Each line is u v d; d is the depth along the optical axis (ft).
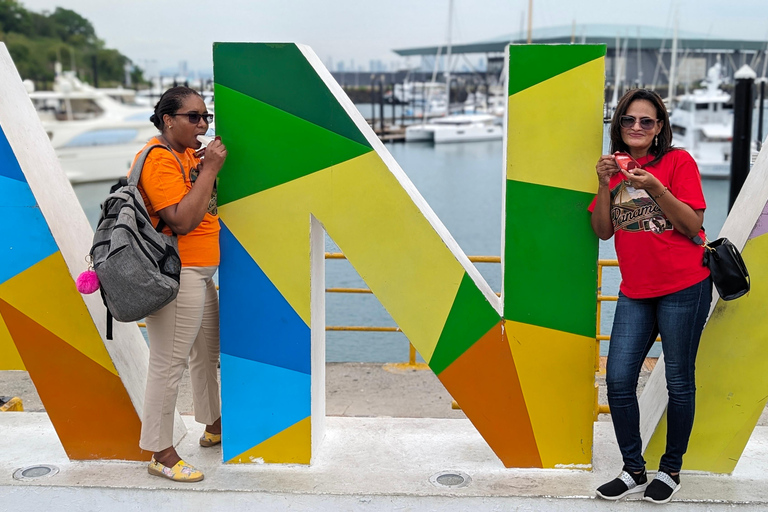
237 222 11.00
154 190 10.04
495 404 11.13
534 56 10.18
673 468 10.23
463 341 10.98
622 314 10.09
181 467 11.02
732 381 10.69
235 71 10.64
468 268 11.12
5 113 11.17
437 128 174.09
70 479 11.12
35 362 11.53
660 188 9.14
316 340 11.54
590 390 10.92
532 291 10.74
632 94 9.67
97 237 10.09
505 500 10.36
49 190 11.65
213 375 12.01
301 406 11.31
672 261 9.52
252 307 11.19
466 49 306.96
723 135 88.22
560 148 10.35
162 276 9.87
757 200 10.41
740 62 239.71
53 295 11.28
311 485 10.79
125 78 285.02
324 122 10.62
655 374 11.76
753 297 10.42
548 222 10.56
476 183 99.35
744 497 10.32
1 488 10.90
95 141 109.40
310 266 10.99
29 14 261.65
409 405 18.30
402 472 11.19
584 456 11.12
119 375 11.42
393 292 10.96
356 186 10.71
